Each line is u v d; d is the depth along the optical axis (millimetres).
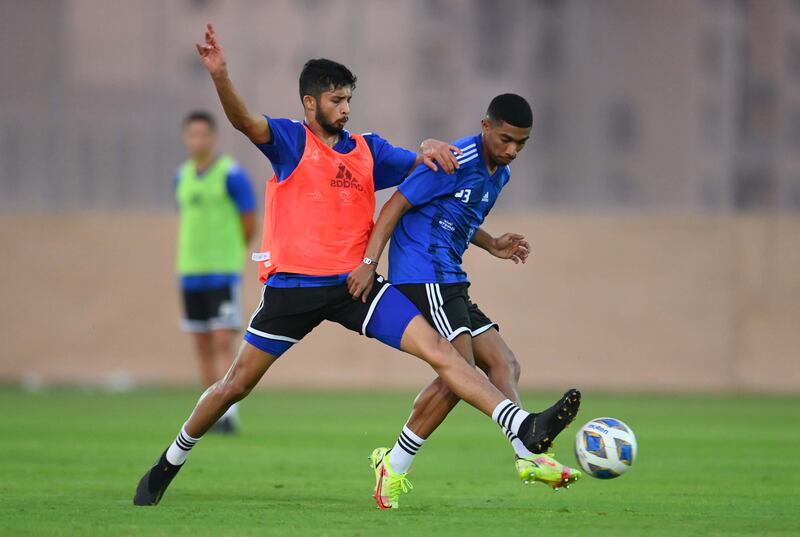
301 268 20375
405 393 59906
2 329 64125
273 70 67250
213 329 39750
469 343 21406
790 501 22469
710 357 59281
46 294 64000
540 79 69250
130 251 63625
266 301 20688
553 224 60844
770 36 74750
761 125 73750
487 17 68750
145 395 56500
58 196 67188
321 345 63281
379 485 21031
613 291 60250
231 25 67562
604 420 21219
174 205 66688
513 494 23609
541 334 60781
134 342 63500
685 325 59562
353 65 67125
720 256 59281
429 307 21359
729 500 22625
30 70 67750
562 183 68500
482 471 28250
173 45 67625
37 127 67438
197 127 39219
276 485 24719
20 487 24047
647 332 59938
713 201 69938
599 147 68812
